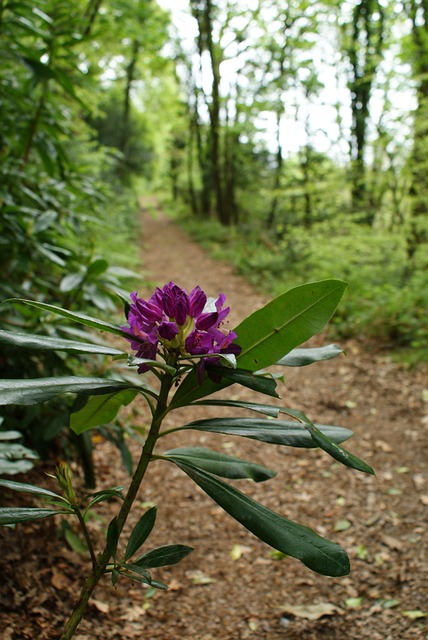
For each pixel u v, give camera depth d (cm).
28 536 256
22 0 273
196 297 111
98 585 255
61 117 332
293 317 117
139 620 239
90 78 330
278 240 1409
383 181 923
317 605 252
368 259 791
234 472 120
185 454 124
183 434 437
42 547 257
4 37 287
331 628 235
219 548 301
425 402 483
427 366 555
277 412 108
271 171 1755
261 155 1812
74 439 265
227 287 1002
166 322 108
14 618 207
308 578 274
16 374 268
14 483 125
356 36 1148
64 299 307
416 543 295
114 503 330
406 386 520
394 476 374
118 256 792
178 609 250
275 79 1380
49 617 217
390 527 313
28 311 246
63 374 265
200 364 109
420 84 816
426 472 375
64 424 250
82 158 636
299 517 329
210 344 110
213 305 129
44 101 300
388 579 267
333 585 267
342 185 1124
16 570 231
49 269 325
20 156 310
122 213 1570
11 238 270
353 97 1152
